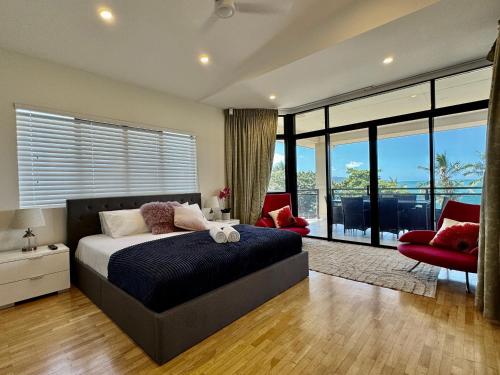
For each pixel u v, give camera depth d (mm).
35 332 1840
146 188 3666
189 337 1628
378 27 2256
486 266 1916
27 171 2695
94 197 3129
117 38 2438
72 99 2977
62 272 2543
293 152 5020
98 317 2053
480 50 2711
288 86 3590
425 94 3498
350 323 1892
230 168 4660
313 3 2152
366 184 4121
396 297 2299
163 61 2916
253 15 2213
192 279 1707
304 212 4957
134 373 1420
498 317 1860
